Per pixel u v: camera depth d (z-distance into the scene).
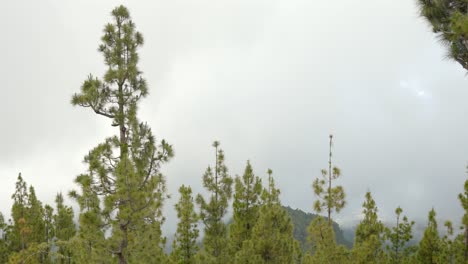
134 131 16.19
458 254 18.08
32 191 27.52
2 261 26.28
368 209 21.67
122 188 14.12
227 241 22.59
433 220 20.45
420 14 9.29
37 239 25.95
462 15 8.23
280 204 22.45
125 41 18.77
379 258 20.00
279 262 18.98
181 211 22.66
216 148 23.58
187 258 22.27
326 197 19.64
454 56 8.86
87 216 13.91
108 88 18.36
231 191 23.23
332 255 18.27
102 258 14.43
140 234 15.07
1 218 27.80
